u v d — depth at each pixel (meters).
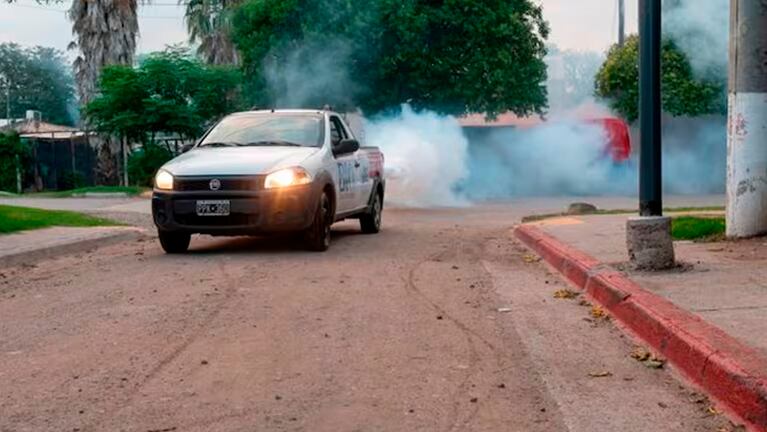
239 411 5.39
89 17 38.28
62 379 6.09
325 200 12.53
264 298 8.88
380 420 5.23
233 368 6.32
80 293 9.37
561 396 5.66
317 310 8.29
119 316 8.09
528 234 13.51
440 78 29.69
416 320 7.87
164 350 6.84
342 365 6.39
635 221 9.05
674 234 11.56
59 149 38.59
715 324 6.55
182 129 31.50
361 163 14.38
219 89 32.62
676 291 7.88
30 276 10.73
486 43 29.81
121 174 37.78
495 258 11.96
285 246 13.16
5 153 35.97
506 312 8.23
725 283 8.21
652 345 6.82
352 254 12.23
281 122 13.48
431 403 5.53
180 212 11.81
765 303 7.28
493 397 5.65
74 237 13.84
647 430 5.04
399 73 29.36
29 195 30.33
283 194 11.71
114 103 31.52
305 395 5.69
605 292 8.41
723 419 5.20
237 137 13.29
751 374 5.26
